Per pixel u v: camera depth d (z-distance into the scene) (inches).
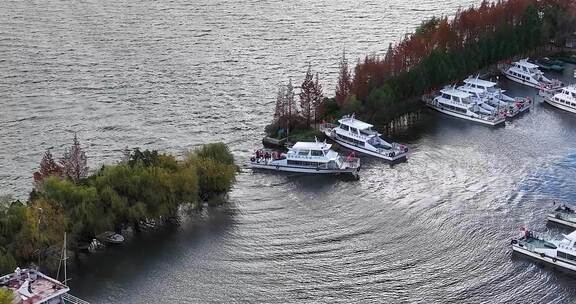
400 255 7662.4
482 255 7691.9
